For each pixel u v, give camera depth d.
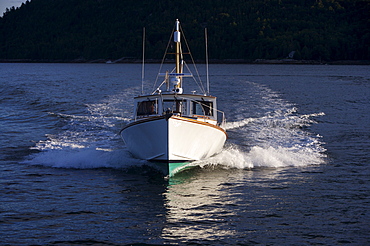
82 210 13.18
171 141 16.16
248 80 70.19
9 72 112.12
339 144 21.89
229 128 25.72
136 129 16.89
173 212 13.09
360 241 11.28
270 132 24.62
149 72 109.75
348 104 37.53
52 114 30.56
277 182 16.02
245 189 15.24
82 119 28.31
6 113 31.36
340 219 12.60
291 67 153.88
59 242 11.13
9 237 11.33
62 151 20.06
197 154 17.59
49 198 14.14
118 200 14.05
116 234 11.61
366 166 18.06
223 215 12.91
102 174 16.92
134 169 17.67
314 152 20.28
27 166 17.81
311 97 42.69
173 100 18.44
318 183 15.85
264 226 12.17
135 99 18.95
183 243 11.17
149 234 11.63
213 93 44.69
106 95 42.97
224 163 18.42
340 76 88.56
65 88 53.19
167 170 16.80
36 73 105.56
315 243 11.20
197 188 15.35
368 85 60.97
